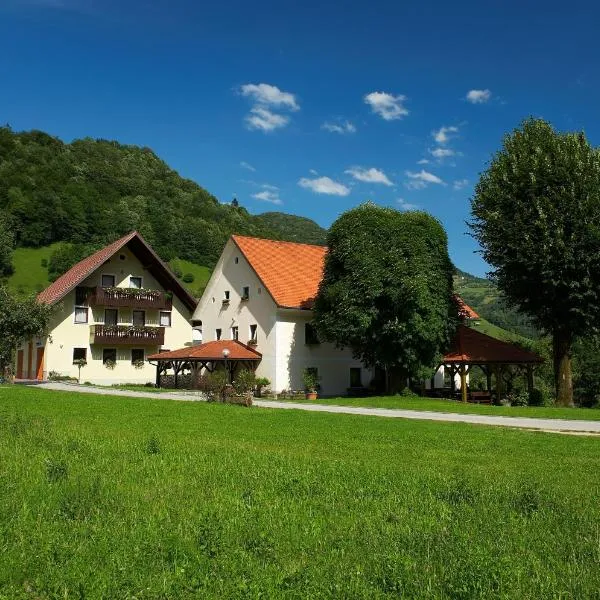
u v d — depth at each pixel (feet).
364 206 125.49
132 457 39.19
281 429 61.11
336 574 19.17
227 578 18.66
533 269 110.22
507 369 163.02
